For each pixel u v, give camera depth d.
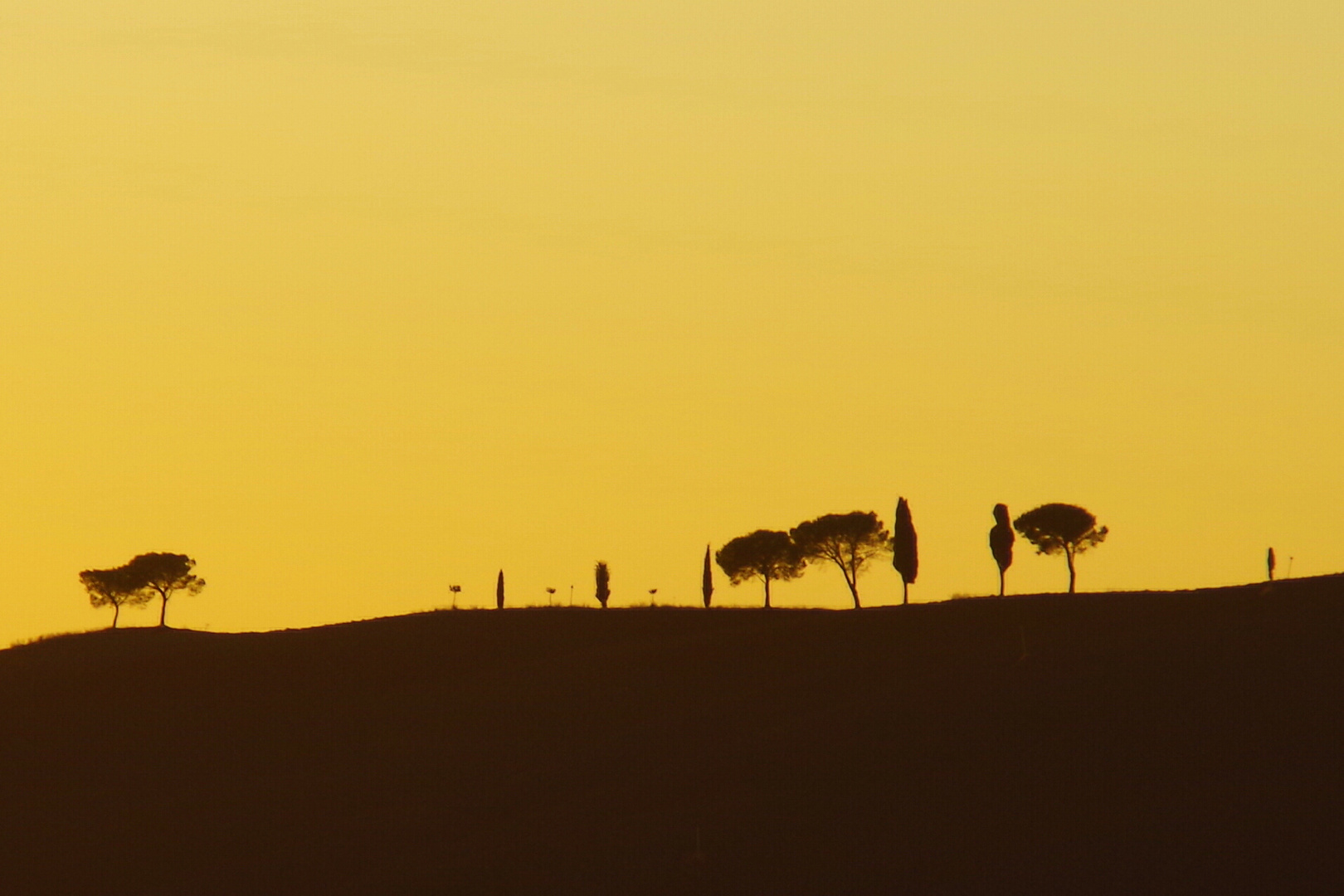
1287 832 196.12
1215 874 189.25
